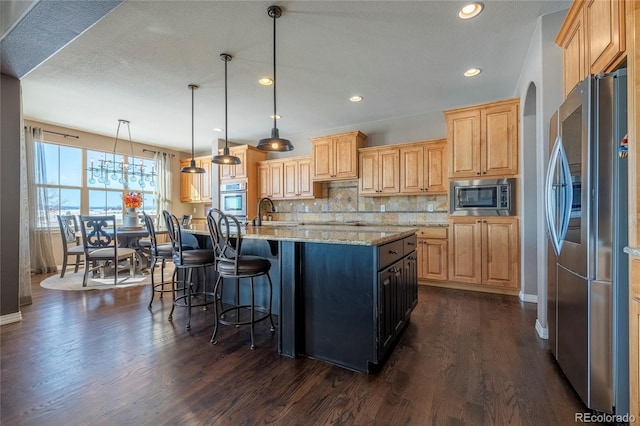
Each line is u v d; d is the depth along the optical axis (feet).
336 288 6.80
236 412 5.06
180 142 21.50
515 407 5.16
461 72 10.87
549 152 6.84
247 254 9.91
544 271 7.95
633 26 4.30
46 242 16.72
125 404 5.25
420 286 13.50
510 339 7.88
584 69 6.06
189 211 24.45
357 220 17.33
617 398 4.70
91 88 12.00
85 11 6.23
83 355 7.01
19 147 9.34
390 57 9.78
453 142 12.87
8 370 6.35
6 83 9.11
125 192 19.54
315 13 7.59
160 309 10.32
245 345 7.64
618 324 4.69
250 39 8.71
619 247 4.69
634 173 4.31
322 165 17.04
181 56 9.61
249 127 17.84
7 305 9.00
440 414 5.00
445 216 14.98
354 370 6.45
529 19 7.93
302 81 11.59
